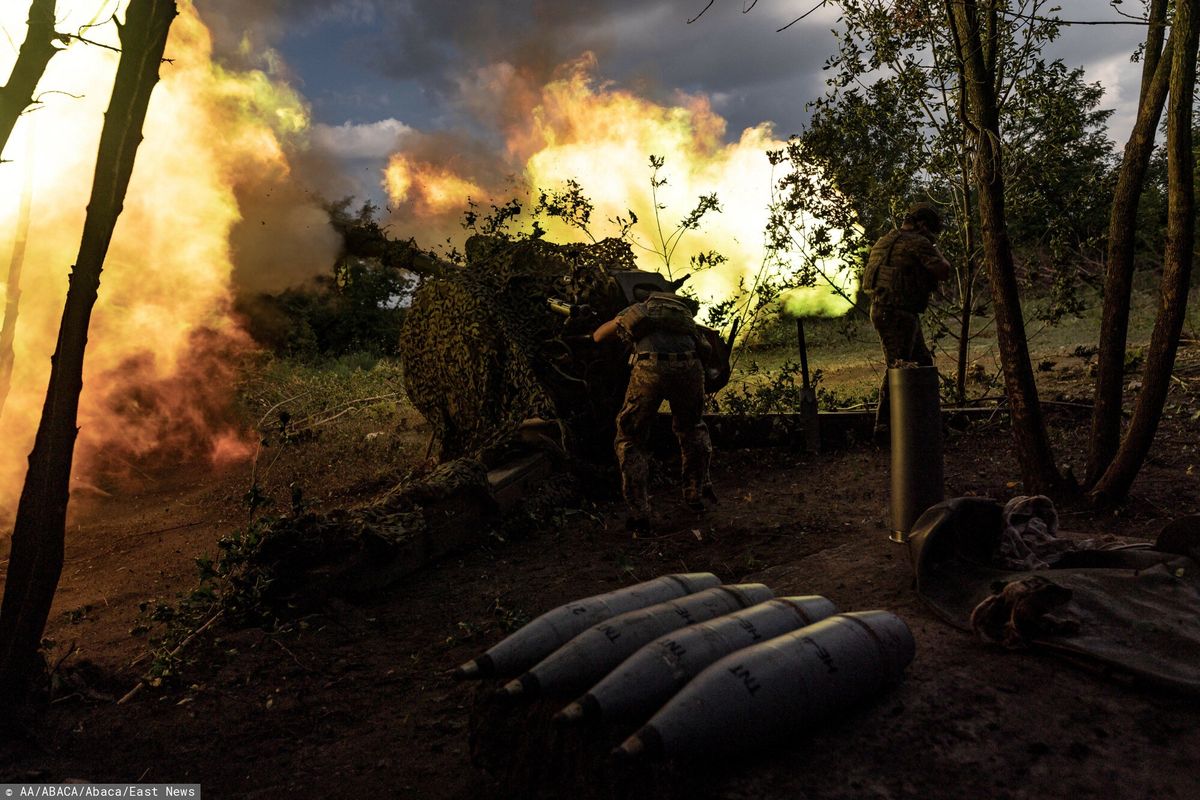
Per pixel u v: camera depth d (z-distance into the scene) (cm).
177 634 414
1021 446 509
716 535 530
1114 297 502
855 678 241
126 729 336
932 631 308
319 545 445
